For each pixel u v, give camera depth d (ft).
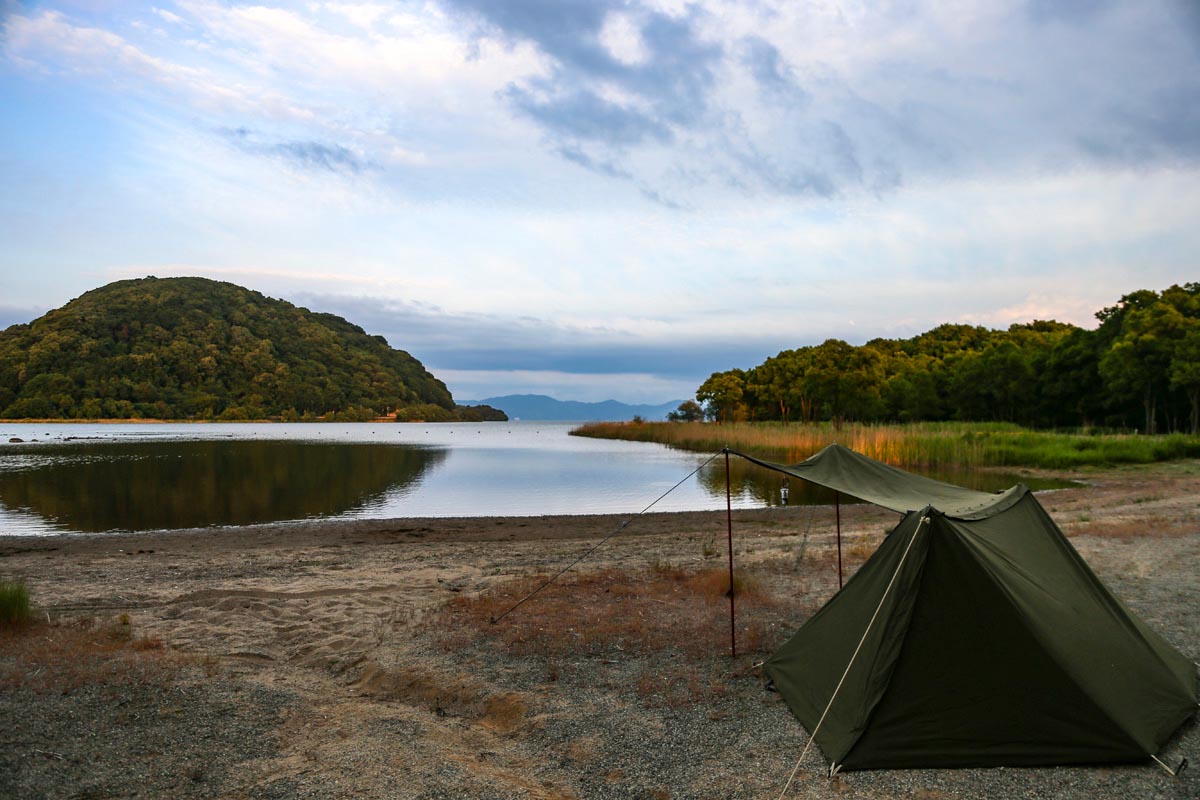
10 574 37.14
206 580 35.78
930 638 16.89
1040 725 16.06
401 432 358.64
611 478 103.81
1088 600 19.81
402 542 49.19
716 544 46.68
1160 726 16.88
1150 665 18.78
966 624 16.89
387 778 15.12
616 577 36.06
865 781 15.24
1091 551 40.32
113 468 120.26
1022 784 15.01
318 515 66.85
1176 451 109.09
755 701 19.92
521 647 24.64
